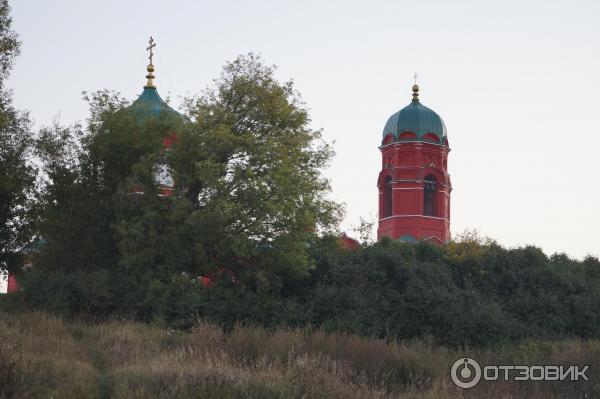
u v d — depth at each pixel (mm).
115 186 35969
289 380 15414
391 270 35188
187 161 33719
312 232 35219
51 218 34969
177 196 32906
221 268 34594
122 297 31562
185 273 32625
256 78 35594
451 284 35312
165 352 18750
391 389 17422
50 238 36000
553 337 33156
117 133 35531
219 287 32594
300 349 19391
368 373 18125
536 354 24312
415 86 65500
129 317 30391
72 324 27141
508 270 37906
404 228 60469
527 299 35531
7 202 37969
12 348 16625
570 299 36344
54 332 23344
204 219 31188
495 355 23953
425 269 35281
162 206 33344
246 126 35375
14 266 39031
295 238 32812
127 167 36062
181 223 32719
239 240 31453
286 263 32531
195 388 14234
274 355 18594
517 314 35094
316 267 34562
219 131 32812
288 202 32469
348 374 17344
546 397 17156
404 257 38156
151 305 31031
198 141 33656
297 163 34750
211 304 31406
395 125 62469
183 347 18688
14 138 37094
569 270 40094
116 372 16281
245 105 35344
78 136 36688
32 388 14438
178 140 34500
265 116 35188
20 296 31797
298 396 14641
